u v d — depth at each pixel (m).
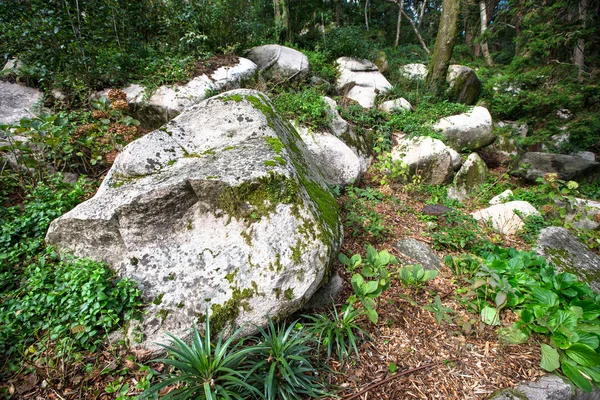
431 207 4.34
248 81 5.36
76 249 2.33
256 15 7.58
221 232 2.28
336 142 4.98
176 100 4.43
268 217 2.23
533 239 4.23
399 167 5.12
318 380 1.92
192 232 2.30
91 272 2.08
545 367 2.11
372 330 2.38
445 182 5.81
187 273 2.16
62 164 3.47
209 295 2.09
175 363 1.60
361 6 15.65
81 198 2.97
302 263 2.14
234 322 2.06
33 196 2.88
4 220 2.62
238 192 2.25
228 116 2.89
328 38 8.55
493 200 5.52
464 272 3.13
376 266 2.59
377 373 2.06
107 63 4.43
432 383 2.03
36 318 2.03
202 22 5.59
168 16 5.39
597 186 6.24
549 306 2.41
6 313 1.98
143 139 2.60
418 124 6.47
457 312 2.65
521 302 2.58
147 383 1.79
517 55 7.30
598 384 2.04
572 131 6.62
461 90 8.41
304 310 2.46
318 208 2.57
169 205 2.25
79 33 4.38
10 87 4.08
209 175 2.26
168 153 2.61
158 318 2.04
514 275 2.78
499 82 7.34
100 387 1.83
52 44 4.14
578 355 2.13
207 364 1.67
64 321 2.01
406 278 2.53
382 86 7.49
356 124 6.09
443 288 2.96
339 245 2.64
